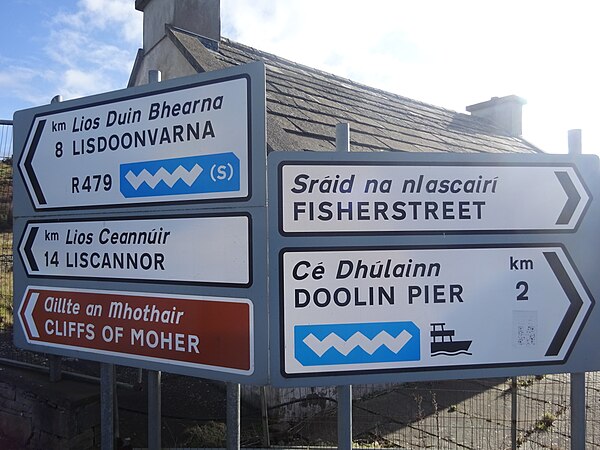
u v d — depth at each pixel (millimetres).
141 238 2926
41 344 3250
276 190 2617
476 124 13562
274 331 2594
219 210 2711
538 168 2799
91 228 3094
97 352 3051
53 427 3641
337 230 2648
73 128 3174
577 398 2809
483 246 2744
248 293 2623
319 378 2607
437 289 2703
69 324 3156
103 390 3133
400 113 9914
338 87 9227
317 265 2629
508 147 12266
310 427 4555
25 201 3352
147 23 7402
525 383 6031
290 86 7406
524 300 2756
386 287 2672
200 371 2736
